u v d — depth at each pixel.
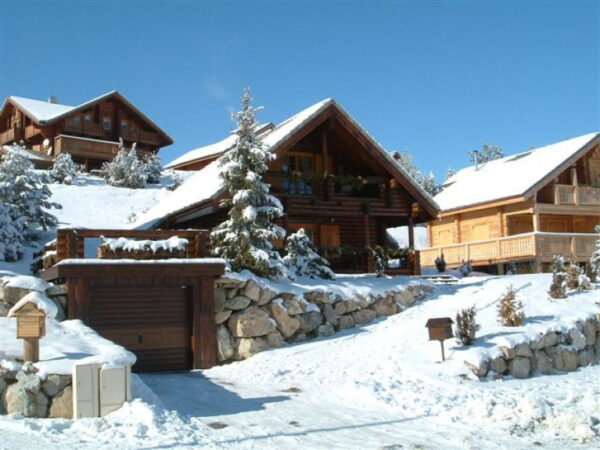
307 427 10.04
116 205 35.44
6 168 27.67
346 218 26.70
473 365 14.07
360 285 19.44
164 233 17.00
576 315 17.41
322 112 22.19
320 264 20.16
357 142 23.64
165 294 16.47
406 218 26.88
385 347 16.12
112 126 56.78
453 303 19.69
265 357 16.06
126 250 16.20
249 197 18.30
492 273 32.62
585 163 34.28
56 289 15.42
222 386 13.45
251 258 17.70
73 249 16.16
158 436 9.03
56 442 8.54
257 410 11.19
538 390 13.27
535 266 28.88
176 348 16.41
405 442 9.30
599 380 14.80
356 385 12.87
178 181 43.88
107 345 11.93
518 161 35.88
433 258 34.09
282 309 17.27
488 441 9.46
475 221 34.09
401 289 19.98
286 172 22.77
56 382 9.85
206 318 16.36
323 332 17.89
